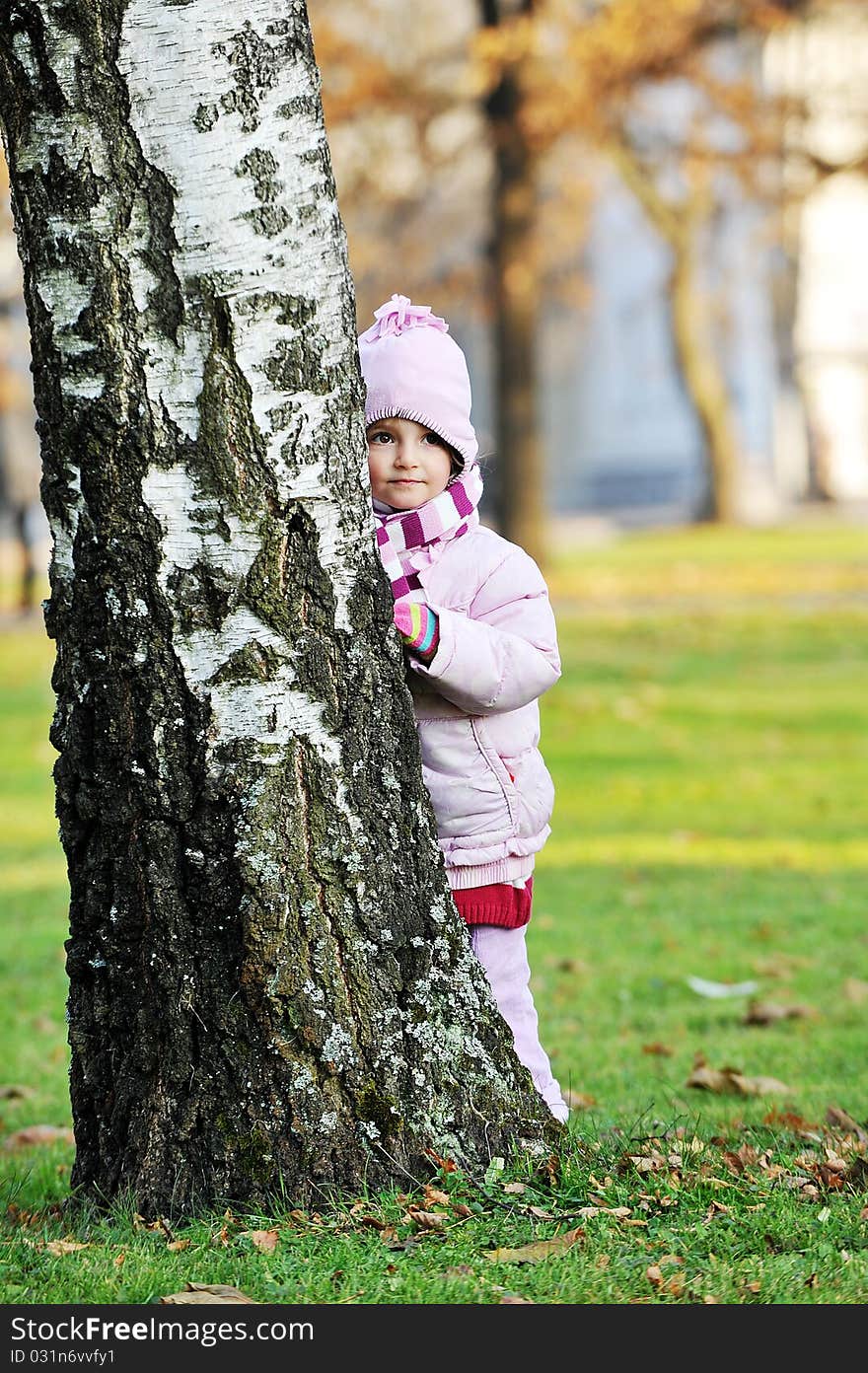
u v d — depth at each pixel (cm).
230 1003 633
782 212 4541
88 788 639
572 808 2105
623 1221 627
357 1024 639
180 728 630
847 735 2514
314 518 636
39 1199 783
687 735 2547
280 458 629
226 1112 634
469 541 729
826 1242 615
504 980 725
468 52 4041
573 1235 610
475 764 710
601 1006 1234
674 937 1445
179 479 625
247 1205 629
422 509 721
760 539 5769
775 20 3725
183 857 634
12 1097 1077
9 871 1839
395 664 659
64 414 627
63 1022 1253
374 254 4794
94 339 620
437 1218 614
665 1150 714
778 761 2344
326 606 640
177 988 636
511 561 725
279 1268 587
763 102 3934
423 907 657
